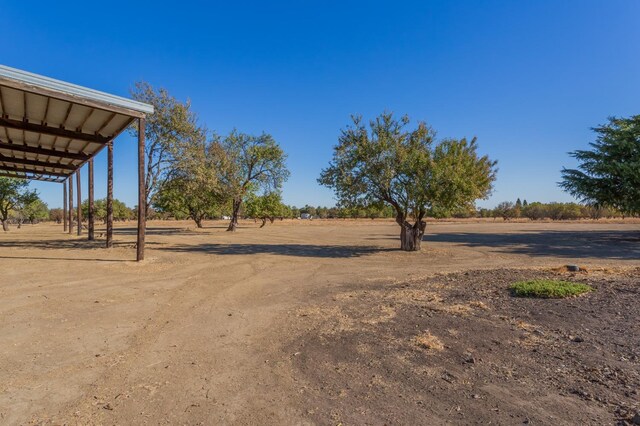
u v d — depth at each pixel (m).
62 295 7.24
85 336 4.81
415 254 15.49
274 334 4.90
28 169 24.59
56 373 3.67
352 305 6.43
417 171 15.30
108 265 11.38
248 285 8.48
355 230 38.41
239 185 33.50
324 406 2.99
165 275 9.80
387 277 9.50
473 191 14.83
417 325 5.10
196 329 5.14
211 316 5.83
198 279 9.23
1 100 11.52
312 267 11.52
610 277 8.12
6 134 15.52
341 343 4.48
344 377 3.53
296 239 24.64
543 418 2.71
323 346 4.39
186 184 19.75
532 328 4.82
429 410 2.88
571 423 2.64
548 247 18.53
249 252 16.00
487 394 3.12
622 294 6.38
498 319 5.27
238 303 6.73
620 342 4.22
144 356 4.13
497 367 3.67
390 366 3.76
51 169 25.55
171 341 4.64
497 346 4.23
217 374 3.65
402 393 3.18
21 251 15.18
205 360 4.02
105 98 11.29
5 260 12.37
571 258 13.77
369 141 15.90
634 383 3.22
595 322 4.96
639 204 24.27
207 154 22.84
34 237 24.16
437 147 15.62
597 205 27.23
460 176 14.83
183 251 16.06
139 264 11.70
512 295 6.67
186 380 3.51
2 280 8.81
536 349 4.10
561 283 6.94
